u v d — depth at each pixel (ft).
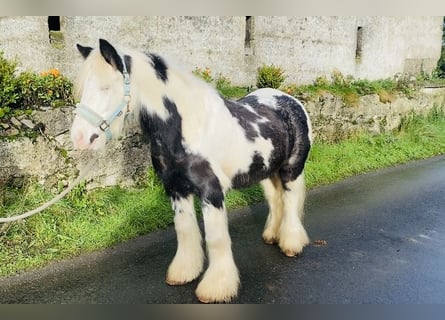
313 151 23.53
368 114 28.73
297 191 13.35
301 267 12.45
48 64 21.13
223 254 10.66
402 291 11.28
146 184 17.71
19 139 14.38
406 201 18.86
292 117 12.71
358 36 38.99
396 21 41.65
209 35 27.30
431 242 14.56
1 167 14.10
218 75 28.35
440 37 49.14
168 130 9.71
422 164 26.08
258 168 11.50
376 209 17.71
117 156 16.90
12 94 15.55
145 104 9.39
